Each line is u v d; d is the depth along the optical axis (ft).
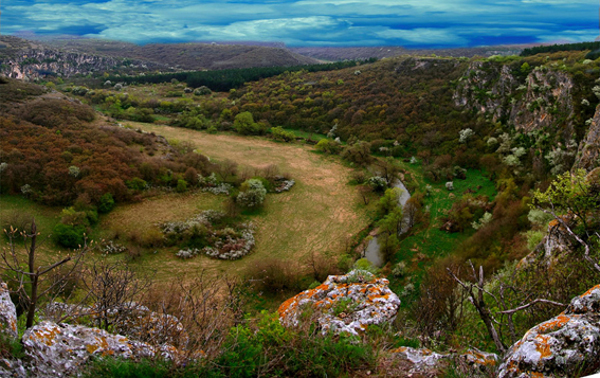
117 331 29.94
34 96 229.86
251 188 166.09
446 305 39.29
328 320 32.65
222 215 153.07
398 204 165.78
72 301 42.04
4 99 213.66
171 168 182.91
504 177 172.35
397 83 292.61
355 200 175.42
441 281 51.90
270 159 227.81
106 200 148.25
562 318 20.54
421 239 139.13
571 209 45.91
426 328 33.27
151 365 21.59
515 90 202.69
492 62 225.76
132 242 130.00
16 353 19.42
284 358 23.79
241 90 373.40
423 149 223.92
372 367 24.16
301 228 150.82
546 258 47.96
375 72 323.57
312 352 24.53
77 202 141.69
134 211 151.23
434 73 287.69
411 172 205.26
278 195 178.19
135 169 169.68
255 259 128.16
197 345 24.12
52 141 176.45
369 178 191.01
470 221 144.36
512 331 24.70
